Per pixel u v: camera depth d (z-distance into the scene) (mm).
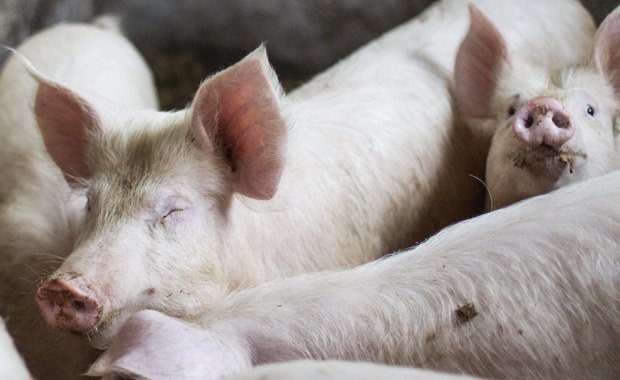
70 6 4414
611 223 2992
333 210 3420
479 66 3576
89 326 3076
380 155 3496
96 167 3221
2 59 4125
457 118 3633
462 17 3766
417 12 4309
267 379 2734
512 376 2982
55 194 3529
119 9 4500
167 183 3172
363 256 3467
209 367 2850
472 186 3656
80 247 3141
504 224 3041
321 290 3012
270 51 4453
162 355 2834
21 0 4191
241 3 4434
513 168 3334
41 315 3379
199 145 3188
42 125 3309
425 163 3559
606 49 3492
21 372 3008
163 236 3160
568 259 2988
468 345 2980
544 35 3754
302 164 3398
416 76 3615
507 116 3482
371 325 2984
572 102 3387
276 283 3045
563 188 3094
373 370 2748
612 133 3428
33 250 3451
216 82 3146
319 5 4371
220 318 2982
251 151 3189
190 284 3168
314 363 2766
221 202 3221
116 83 3852
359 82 3580
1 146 3650
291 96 3602
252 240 3301
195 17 4484
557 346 2979
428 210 3572
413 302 2992
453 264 3014
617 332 2975
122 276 3107
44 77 3252
